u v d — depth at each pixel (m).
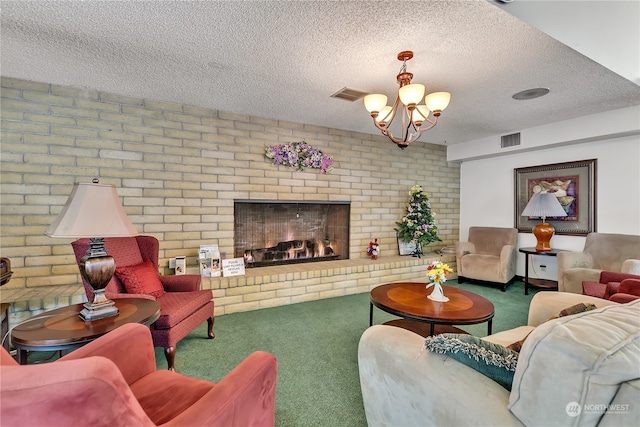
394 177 4.63
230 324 2.80
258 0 1.56
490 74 2.42
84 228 1.42
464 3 1.58
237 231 3.68
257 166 3.62
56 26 1.80
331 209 4.31
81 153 2.81
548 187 4.13
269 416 1.12
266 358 1.13
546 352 0.75
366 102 2.26
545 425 0.73
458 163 5.27
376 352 1.23
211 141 3.36
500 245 4.43
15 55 2.17
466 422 0.87
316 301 3.52
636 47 1.86
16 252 2.60
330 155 4.08
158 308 1.71
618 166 3.51
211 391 0.93
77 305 1.74
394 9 1.63
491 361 0.95
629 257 3.15
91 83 2.68
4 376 0.58
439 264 2.29
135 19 1.73
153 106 3.08
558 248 4.05
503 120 3.68
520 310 3.22
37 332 1.37
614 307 0.98
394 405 1.15
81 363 0.63
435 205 5.06
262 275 3.28
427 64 2.26
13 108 2.58
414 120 2.46
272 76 2.49
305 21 1.74
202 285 2.99
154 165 3.10
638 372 0.67
